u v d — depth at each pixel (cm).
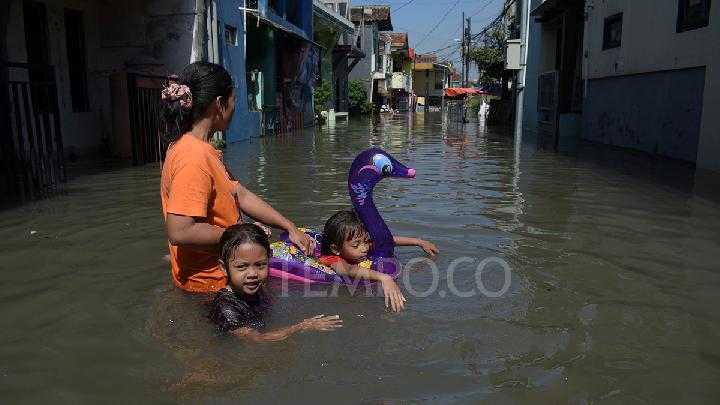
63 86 1088
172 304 332
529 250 454
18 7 970
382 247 404
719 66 870
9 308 333
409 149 1389
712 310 332
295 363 267
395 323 313
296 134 1944
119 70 1222
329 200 656
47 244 467
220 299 308
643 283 378
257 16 1625
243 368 262
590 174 889
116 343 287
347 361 270
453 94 4816
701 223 545
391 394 242
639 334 300
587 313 328
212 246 331
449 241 480
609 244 472
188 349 280
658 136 1120
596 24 1464
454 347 285
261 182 796
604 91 1423
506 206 630
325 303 342
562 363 270
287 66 2197
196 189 319
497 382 252
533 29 2188
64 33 1090
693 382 252
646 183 788
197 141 332
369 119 3397
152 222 543
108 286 367
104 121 1211
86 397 239
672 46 1041
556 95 1590
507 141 1638
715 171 887
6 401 237
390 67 5469
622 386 249
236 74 1540
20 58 980
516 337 297
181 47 1212
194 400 236
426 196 693
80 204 635
